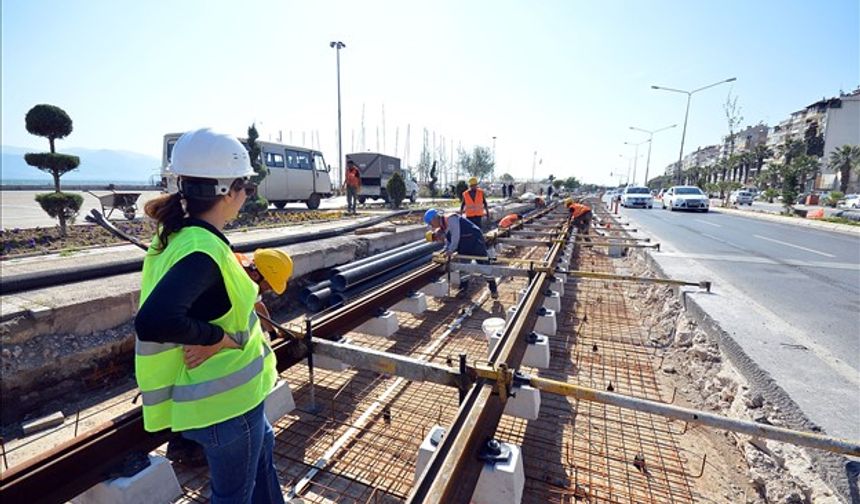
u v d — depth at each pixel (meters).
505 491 2.00
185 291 1.20
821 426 2.45
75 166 7.54
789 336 3.78
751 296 6.08
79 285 4.22
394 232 9.70
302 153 15.98
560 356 4.32
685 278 6.37
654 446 2.90
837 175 60.50
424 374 2.55
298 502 2.29
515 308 4.23
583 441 2.95
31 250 6.18
